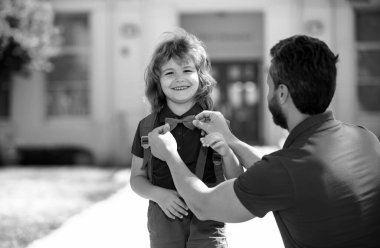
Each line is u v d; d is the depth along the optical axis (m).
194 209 2.01
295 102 1.86
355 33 13.67
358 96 13.83
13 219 6.31
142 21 13.70
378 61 13.76
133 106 13.73
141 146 2.56
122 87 13.78
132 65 13.73
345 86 13.52
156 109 2.59
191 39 2.57
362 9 13.56
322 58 1.82
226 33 15.40
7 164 13.19
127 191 7.75
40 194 8.24
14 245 5.06
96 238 4.95
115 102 13.83
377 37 13.71
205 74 2.58
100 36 13.82
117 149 13.74
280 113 1.95
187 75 2.48
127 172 11.20
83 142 13.94
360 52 13.79
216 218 1.93
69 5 13.84
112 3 13.74
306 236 1.79
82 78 14.23
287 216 1.82
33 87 14.05
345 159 1.80
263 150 11.56
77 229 5.35
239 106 15.62
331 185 1.75
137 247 4.62
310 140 1.83
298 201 1.75
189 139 2.45
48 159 13.40
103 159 13.73
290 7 13.59
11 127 13.98
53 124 14.05
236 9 14.10
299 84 1.82
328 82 1.83
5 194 8.25
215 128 2.35
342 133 1.87
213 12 14.75
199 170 2.39
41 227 5.85
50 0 13.82
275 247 4.51
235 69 15.61
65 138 13.98
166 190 2.36
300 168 1.76
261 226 5.30
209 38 15.44
